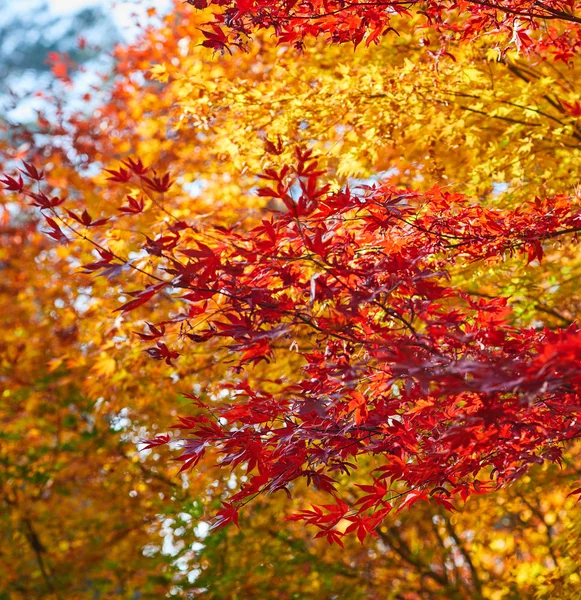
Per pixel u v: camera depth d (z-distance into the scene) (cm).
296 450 315
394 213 323
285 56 588
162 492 788
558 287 538
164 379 621
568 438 308
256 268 287
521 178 486
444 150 504
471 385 229
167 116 758
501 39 405
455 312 286
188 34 746
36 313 957
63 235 275
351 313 265
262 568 743
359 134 499
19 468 873
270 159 484
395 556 856
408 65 474
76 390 875
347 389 283
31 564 910
